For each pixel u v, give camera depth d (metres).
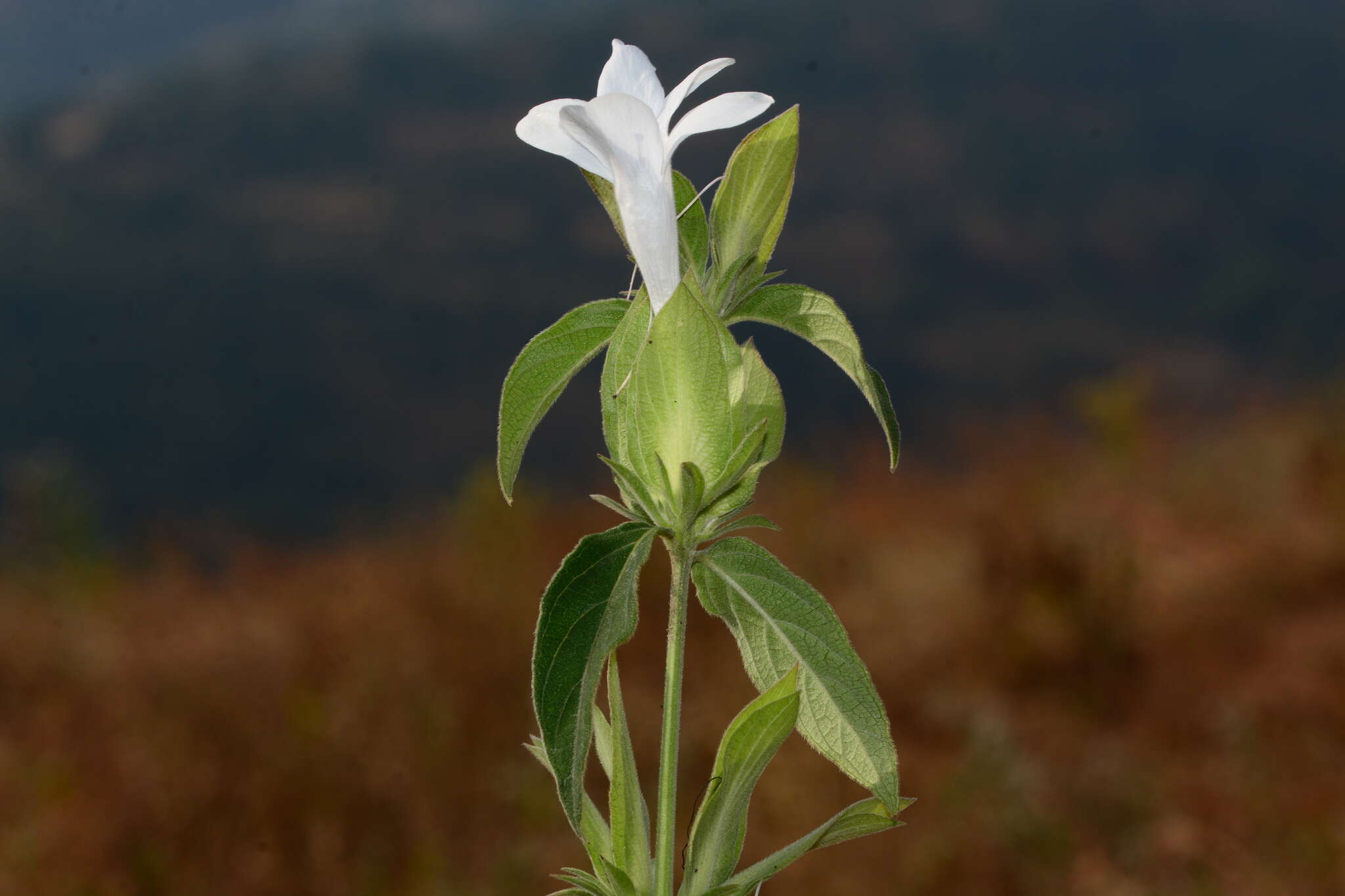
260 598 11.33
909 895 5.96
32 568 13.34
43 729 7.91
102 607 11.39
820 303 1.33
